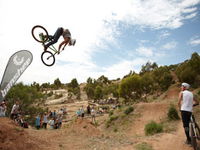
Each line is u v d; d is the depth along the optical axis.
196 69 44.12
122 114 23.06
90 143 8.27
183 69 47.09
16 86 31.00
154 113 20.77
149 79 53.31
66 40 6.58
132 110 23.17
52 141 8.58
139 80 51.50
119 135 9.90
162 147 6.66
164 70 65.25
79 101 68.81
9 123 8.71
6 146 6.36
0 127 7.25
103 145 7.73
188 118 5.94
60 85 103.62
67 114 39.19
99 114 34.59
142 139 8.03
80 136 9.83
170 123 15.23
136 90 52.09
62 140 9.05
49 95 76.88
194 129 5.73
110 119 23.03
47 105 58.53
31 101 31.33
